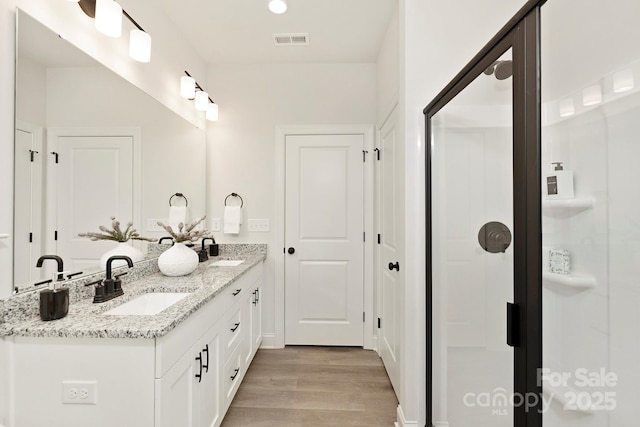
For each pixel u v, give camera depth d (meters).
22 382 1.08
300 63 2.97
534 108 0.99
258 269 2.73
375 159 2.92
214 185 2.97
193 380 1.35
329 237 2.98
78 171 1.45
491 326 1.23
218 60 2.92
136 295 1.55
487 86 1.23
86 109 1.50
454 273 1.52
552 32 0.98
